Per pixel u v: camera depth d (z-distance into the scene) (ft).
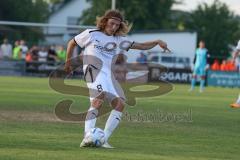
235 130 93.04
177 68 282.15
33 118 98.94
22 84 205.46
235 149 72.79
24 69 284.82
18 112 107.14
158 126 93.81
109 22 70.64
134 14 475.31
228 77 284.20
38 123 92.27
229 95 195.21
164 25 488.44
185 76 282.36
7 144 68.74
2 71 285.64
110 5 473.26
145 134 84.07
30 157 59.93
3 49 290.35
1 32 360.28
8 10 474.49
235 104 139.54
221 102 156.25
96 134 68.49
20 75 285.43
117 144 73.26
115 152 65.62
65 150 65.67
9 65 285.23
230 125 99.81
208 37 506.07
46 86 195.11
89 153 63.87
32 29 387.75
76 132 82.79
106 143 69.41
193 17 520.01
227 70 284.20
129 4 474.90
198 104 144.36
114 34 71.56
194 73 217.77
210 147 73.92
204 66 216.33
